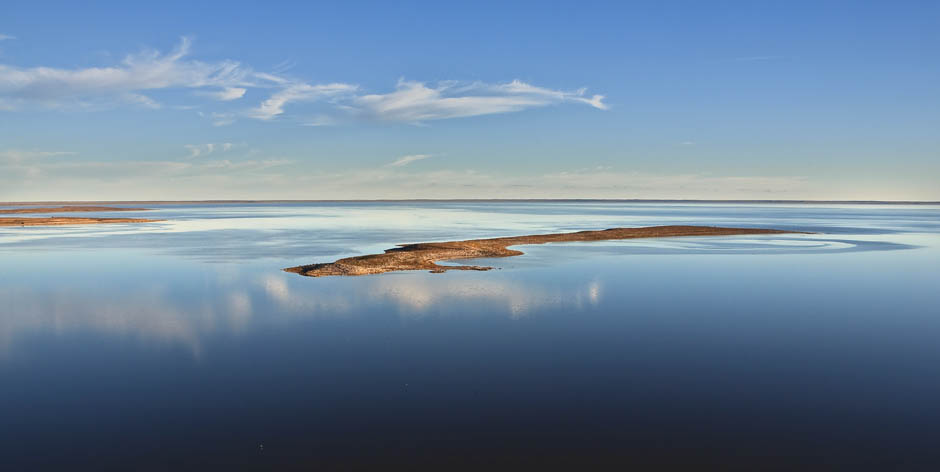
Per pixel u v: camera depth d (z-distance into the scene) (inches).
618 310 937.5
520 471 416.8
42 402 546.3
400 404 538.3
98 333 799.7
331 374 622.8
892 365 654.5
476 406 533.3
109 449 451.8
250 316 895.1
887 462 428.5
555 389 576.1
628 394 562.6
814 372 629.0
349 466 425.1
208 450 449.4
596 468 420.8
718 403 539.2
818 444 456.4
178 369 642.8
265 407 532.4
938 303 999.6
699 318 887.7
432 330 807.7
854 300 1035.9
